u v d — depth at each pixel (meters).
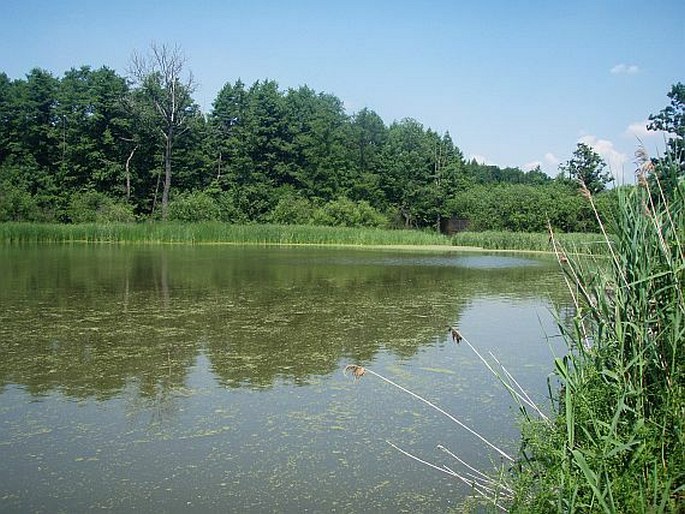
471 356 8.19
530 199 43.06
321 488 4.52
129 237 34.41
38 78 48.34
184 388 6.78
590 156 32.97
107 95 47.59
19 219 39.53
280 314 11.09
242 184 51.31
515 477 4.21
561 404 4.27
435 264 22.80
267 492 4.45
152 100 46.59
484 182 80.19
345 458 5.02
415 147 61.06
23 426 5.65
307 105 61.12
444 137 63.56
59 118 48.47
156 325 9.98
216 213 42.47
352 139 59.28
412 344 8.84
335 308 11.82
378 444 5.30
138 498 4.35
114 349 8.41
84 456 5.02
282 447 5.23
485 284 16.19
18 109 48.34
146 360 7.88
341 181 55.16
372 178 56.56
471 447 5.23
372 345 8.77
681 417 3.55
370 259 24.88
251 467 4.85
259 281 15.93
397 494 4.43
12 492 4.43
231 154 52.62
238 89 55.41
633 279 3.93
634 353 3.78
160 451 5.14
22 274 16.70
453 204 55.38
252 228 36.88
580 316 4.24
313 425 5.72
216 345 8.68
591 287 4.30
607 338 4.05
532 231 41.94
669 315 3.75
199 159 50.69
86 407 6.16
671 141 4.38
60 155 48.62
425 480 4.65
